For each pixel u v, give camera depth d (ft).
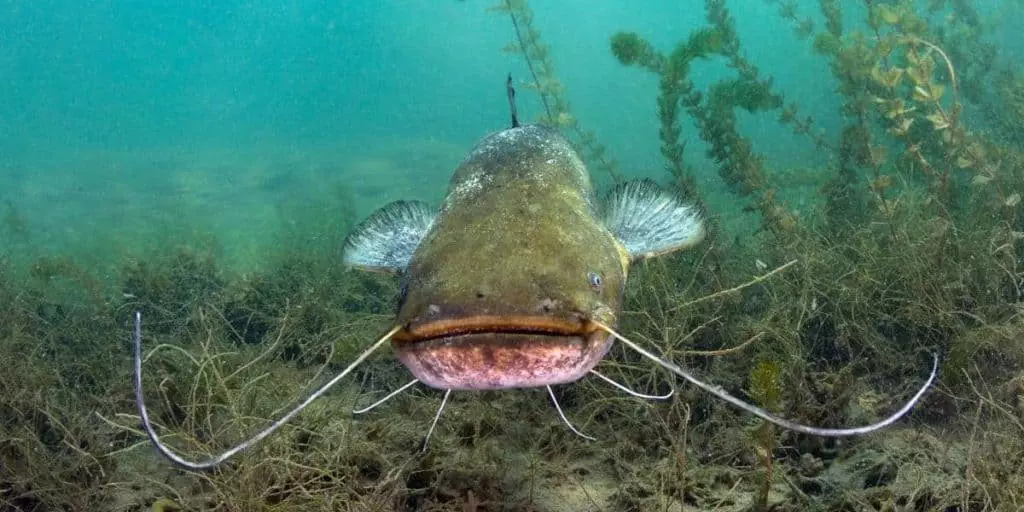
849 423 2.78
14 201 15.26
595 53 62.69
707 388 1.62
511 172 2.46
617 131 25.73
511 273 1.95
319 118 46.65
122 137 36.42
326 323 4.33
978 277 3.38
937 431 2.78
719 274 4.05
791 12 5.49
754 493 2.49
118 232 10.21
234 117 50.88
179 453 2.96
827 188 4.99
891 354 3.26
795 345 3.09
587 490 2.68
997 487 2.16
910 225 3.99
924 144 5.32
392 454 2.78
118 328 4.76
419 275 2.08
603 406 3.01
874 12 4.16
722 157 4.97
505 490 2.65
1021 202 4.02
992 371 2.93
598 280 2.11
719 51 5.33
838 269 3.84
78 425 3.04
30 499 2.77
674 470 2.57
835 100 13.84
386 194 14.01
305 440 2.86
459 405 3.20
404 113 45.98
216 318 4.48
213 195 15.51
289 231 8.37
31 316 4.70
